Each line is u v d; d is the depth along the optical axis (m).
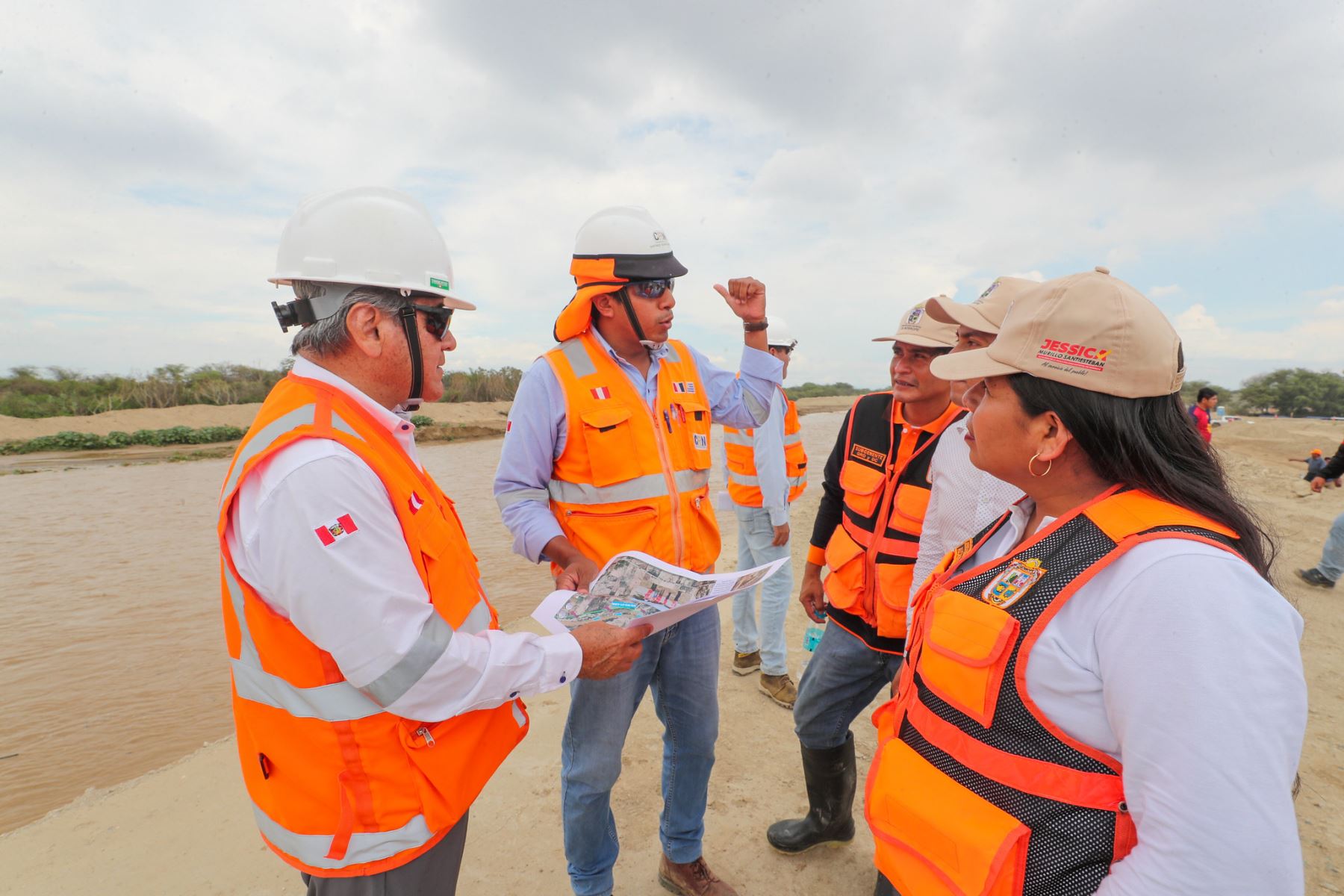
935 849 1.11
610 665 1.60
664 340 2.23
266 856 2.68
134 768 3.99
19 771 3.96
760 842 2.76
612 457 2.15
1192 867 0.81
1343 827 2.80
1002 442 1.12
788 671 4.36
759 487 3.90
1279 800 0.81
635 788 3.16
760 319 2.63
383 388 1.47
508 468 2.20
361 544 1.22
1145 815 0.87
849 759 2.63
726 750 3.46
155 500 14.62
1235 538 0.99
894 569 2.23
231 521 1.27
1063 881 0.97
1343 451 7.18
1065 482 1.12
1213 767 0.81
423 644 1.26
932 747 1.17
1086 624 0.97
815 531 2.84
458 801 1.42
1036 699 1.00
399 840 1.34
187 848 2.73
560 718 3.71
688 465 2.32
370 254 1.39
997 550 1.33
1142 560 0.92
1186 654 0.84
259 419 1.32
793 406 4.39
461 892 2.50
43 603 7.20
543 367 2.23
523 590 7.06
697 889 2.43
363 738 1.30
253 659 1.32
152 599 7.32
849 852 2.70
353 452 1.28
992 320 1.92
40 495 15.49
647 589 1.80
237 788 3.17
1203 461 1.02
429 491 1.50
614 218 2.18
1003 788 1.04
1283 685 0.83
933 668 1.16
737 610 4.31
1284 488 10.95
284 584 1.20
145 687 5.12
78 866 2.63
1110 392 0.99
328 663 1.29
